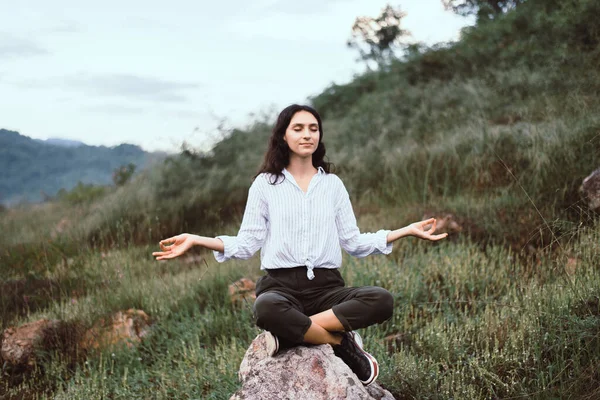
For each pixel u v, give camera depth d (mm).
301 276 2916
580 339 3451
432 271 5344
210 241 2938
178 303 5711
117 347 4938
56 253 7973
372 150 9812
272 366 2768
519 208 6160
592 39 9719
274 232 2980
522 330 3709
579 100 7566
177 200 9664
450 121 9914
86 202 13000
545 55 10484
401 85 12859
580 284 3961
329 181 3127
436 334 4070
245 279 5906
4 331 5242
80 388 4285
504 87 9961
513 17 12523
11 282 6797
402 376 3592
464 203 6699
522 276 4895
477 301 4676
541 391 3203
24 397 4531
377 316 2799
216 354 4324
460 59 12664
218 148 11016
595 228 4602
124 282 6215
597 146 6176
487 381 3379
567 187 5988
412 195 7625
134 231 9000
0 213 12109
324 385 2697
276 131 3109
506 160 7168
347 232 3186
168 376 4246
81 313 5531
